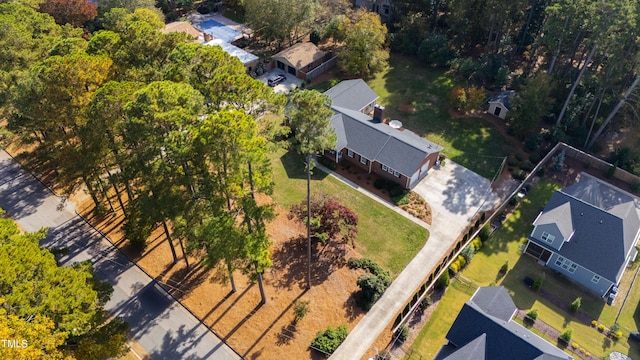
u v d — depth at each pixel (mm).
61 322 25484
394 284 41312
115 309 38812
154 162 34812
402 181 51750
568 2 53031
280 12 69938
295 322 37781
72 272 27828
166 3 86500
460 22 70625
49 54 49688
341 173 54312
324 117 30984
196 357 35438
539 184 52594
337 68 74062
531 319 38531
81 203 49969
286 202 49719
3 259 25219
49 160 54531
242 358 35406
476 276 42594
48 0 69875
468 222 47750
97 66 40938
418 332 37719
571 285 41875
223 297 39844
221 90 35156
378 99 66375
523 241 46031
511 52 73688
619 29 51281
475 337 32406
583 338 37406
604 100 54406
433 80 70062
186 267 42250
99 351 28266
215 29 83750
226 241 30391
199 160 31781
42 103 39688
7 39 50312
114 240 45344
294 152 56750
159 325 37719
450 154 56844
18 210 48969
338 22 73375
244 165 31438
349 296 39969
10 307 23781
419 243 45312
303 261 42969
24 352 21609
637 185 51219
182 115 31922
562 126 58312
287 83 70188
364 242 45344
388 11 84188
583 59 67062
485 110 63656
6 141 55125
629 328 38250
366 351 36031
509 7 62969
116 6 73250
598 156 56438
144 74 42750
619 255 39562
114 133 37125
